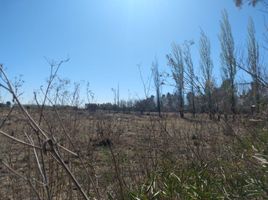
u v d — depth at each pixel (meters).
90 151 5.02
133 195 4.86
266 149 4.99
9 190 5.04
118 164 5.01
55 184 4.53
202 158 5.79
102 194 4.66
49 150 1.91
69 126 4.54
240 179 4.95
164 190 5.23
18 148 5.73
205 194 4.84
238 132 5.42
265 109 5.23
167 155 5.91
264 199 4.44
